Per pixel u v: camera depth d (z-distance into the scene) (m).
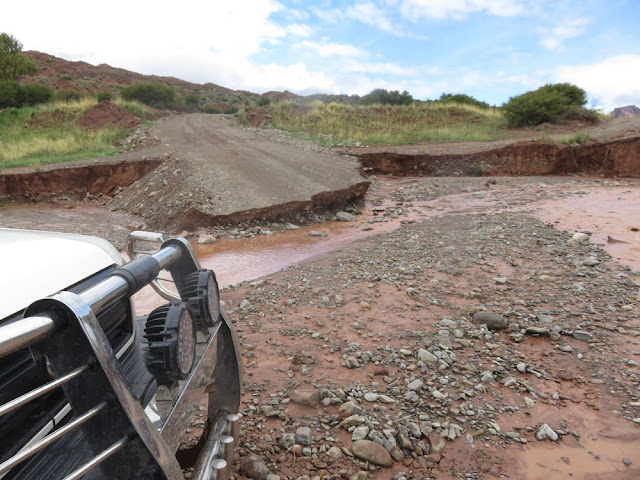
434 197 16.19
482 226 10.16
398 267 7.30
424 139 26.52
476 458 2.90
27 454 1.10
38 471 1.60
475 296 5.85
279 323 5.17
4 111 31.11
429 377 3.92
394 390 3.67
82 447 1.73
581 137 20.73
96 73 108.81
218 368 2.32
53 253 2.20
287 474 2.70
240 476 2.65
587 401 3.58
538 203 13.52
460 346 4.50
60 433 1.17
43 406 1.78
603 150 19.72
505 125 30.91
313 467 2.76
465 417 3.34
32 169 18.00
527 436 3.16
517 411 3.45
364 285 6.51
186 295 1.88
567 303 5.57
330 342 4.64
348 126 31.06
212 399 2.35
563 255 7.71
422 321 5.15
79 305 1.27
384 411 3.40
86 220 13.55
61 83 72.56
